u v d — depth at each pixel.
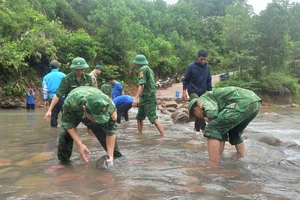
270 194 2.38
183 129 6.65
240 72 29.11
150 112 5.74
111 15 27.20
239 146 4.00
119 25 27.45
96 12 27.75
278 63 30.11
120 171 3.07
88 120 3.39
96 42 25.08
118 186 2.57
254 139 5.06
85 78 4.90
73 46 22.00
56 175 2.96
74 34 23.56
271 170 3.13
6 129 6.51
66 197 2.32
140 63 5.97
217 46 52.09
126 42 28.61
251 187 2.55
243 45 28.94
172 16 51.84
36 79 18.44
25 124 7.49
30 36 17.80
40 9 23.67
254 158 3.74
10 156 3.85
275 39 29.20
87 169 3.18
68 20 28.34
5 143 4.80
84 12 32.00
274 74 28.50
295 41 38.59
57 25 21.72
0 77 16.12
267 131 7.07
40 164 3.43
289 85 29.03
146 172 3.01
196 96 6.18
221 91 3.87
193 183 2.65
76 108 3.23
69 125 3.36
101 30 27.39
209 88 6.47
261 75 28.97
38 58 18.41
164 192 2.41
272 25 28.55
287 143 5.14
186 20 53.25
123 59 28.30
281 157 3.90
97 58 25.86
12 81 16.41
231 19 29.97
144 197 2.29
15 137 5.40
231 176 2.89
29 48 17.36
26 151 4.17
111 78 9.15
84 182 2.71
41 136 5.50
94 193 2.39
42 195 2.37
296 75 34.44
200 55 6.21
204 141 4.97
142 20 45.81
